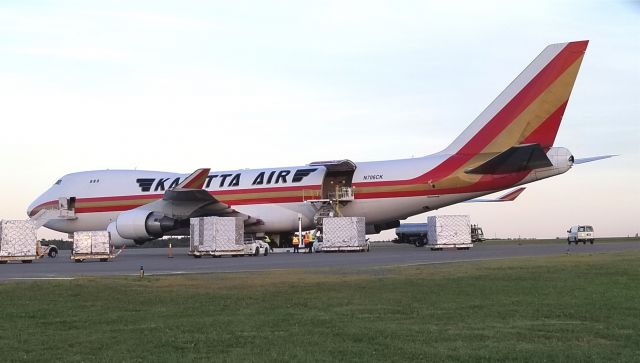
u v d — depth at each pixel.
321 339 11.20
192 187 50.34
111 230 51.66
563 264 26.80
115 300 17.52
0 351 10.59
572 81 45.62
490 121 47.78
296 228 54.22
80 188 59.03
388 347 10.42
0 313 15.17
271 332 11.99
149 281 22.55
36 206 60.34
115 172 59.16
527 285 19.06
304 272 25.92
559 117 45.97
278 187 53.59
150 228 50.38
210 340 11.27
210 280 22.69
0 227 41.91
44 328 12.95
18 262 42.38
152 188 56.56
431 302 15.80
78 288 20.33
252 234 55.41
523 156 44.59
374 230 57.56
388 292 17.95
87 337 11.77
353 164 50.16
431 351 10.06
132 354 10.23
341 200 50.44
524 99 46.62
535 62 46.34
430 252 44.22
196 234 47.16
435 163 49.06
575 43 45.44
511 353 9.87
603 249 44.88
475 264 28.31
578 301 15.60
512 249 47.88
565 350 10.08
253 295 17.95
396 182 49.56
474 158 47.97
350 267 28.56
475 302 15.67
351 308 14.98
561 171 45.78
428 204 49.16
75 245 42.47
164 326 12.86
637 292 17.28
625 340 10.88
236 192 54.75
